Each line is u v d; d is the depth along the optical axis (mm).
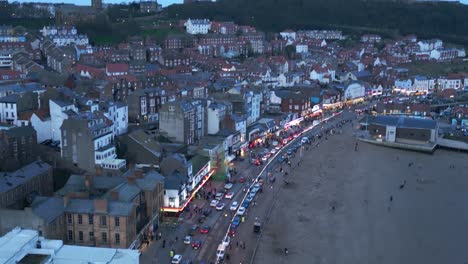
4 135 135250
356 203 140625
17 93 176875
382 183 159375
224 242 110125
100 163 138750
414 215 133375
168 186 123812
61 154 142750
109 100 185000
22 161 138000
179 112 171625
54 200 102688
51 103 159125
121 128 178875
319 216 130375
